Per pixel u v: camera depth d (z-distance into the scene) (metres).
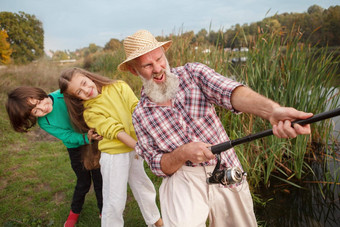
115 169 2.08
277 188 2.94
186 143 1.50
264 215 2.60
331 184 2.90
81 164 2.47
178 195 1.54
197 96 1.45
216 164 1.48
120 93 2.18
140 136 1.61
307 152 3.34
